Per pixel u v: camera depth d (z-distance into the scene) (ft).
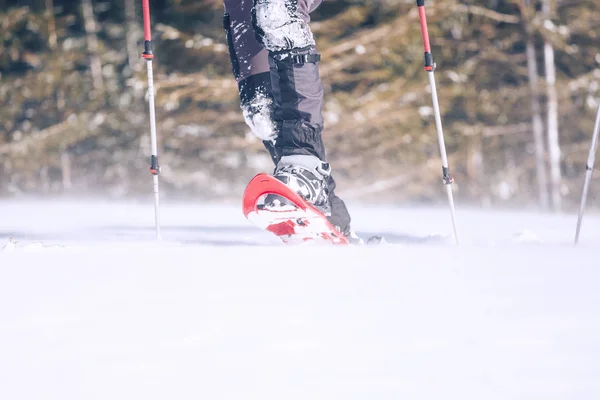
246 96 22.25
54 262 13.65
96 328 7.93
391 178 136.15
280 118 20.88
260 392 5.65
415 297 9.57
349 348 6.95
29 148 134.41
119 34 147.84
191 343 7.23
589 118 140.56
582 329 7.52
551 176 134.41
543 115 141.18
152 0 140.46
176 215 44.86
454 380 5.84
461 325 7.81
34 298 9.84
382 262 13.28
